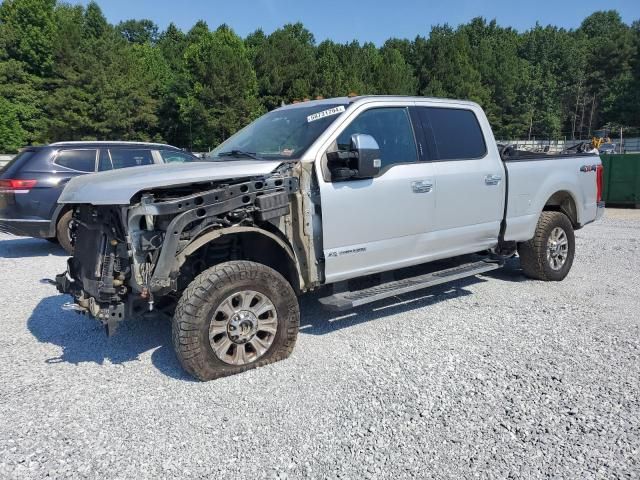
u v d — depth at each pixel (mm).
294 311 4047
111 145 8812
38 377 3867
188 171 3789
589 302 5531
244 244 4297
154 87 52781
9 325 5047
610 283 6340
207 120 47969
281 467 2758
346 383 3693
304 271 4250
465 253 5418
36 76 54281
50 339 4668
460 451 2875
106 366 4059
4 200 7973
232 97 48469
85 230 3959
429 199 4898
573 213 6648
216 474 2705
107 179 3754
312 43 89625
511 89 74438
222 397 3504
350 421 3193
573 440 2961
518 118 76812
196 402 3443
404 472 2703
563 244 6418
